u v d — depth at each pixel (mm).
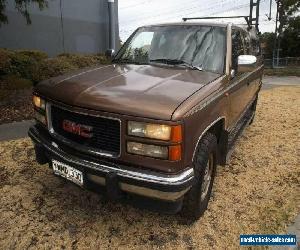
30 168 4387
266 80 18766
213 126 3492
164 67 3746
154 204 2857
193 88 3039
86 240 3006
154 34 4309
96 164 2828
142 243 2996
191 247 2965
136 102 2688
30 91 8727
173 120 2537
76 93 2932
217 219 3393
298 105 9164
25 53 10031
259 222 3354
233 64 3916
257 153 5289
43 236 3037
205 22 4297
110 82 3111
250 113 6516
